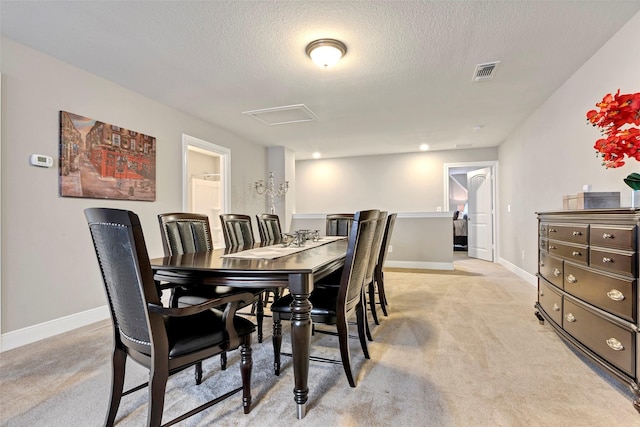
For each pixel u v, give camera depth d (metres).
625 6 1.89
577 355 2.01
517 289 3.79
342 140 5.32
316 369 1.87
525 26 2.09
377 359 1.99
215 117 4.01
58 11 1.91
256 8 1.89
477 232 6.49
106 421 1.32
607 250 1.60
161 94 3.23
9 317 2.19
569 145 2.92
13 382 1.72
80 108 2.66
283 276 1.44
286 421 1.38
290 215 6.02
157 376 1.14
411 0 1.83
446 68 2.68
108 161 2.87
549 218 2.34
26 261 2.29
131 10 1.91
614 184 2.28
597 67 2.43
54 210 2.46
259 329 2.29
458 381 1.71
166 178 3.54
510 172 4.98
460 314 2.87
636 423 1.35
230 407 1.49
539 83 3.01
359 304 1.99
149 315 1.13
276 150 5.80
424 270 5.21
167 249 2.16
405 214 5.54
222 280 1.51
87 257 2.69
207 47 2.34
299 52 2.41
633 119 1.55
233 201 4.84
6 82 2.19
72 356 2.05
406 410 1.46
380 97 3.34
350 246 1.62
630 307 1.46
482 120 4.20
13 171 2.22
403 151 6.29
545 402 1.51
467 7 1.89
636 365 1.43
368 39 2.23
